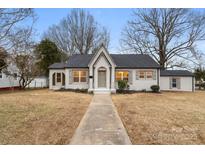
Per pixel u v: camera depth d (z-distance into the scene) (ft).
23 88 86.33
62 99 46.26
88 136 17.72
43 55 111.75
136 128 21.58
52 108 33.14
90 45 139.44
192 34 101.81
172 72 87.35
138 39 112.68
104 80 67.10
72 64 72.23
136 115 28.45
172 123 24.03
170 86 84.02
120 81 67.00
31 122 23.47
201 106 38.81
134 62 73.36
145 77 70.79
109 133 18.66
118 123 22.63
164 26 106.11
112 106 35.96
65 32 139.74
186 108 35.88
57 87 81.05
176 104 41.09
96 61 66.39
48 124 22.71
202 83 109.81
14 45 56.95
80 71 71.26
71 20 138.92
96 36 139.54
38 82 108.78
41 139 17.85
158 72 70.74
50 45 115.55
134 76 70.54
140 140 17.78
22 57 79.87
